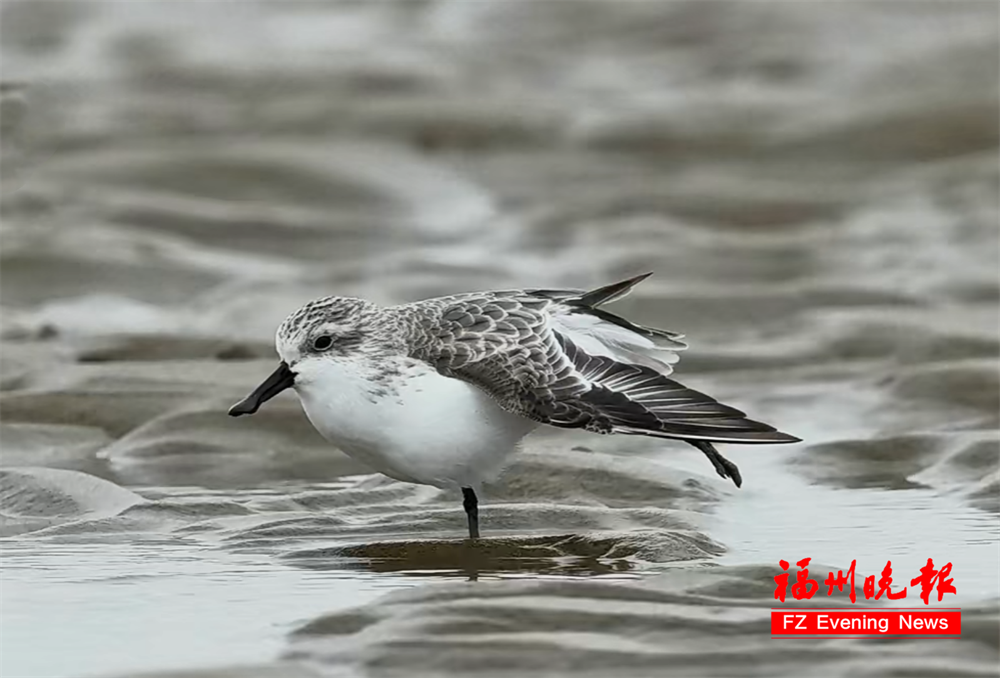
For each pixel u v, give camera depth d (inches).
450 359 361.4
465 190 1017.5
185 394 530.3
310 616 309.3
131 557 367.9
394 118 1179.3
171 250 776.3
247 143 1090.1
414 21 1502.2
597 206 962.7
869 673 262.8
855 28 1365.7
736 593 299.1
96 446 490.6
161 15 1443.2
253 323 682.8
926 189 969.5
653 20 1448.1
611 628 280.7
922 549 370.3
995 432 478.0
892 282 728.3
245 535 385.7
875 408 533.6
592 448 494.0
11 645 299.4
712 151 1136.8
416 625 282.0
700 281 772.6
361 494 430.0
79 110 1160.8
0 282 716.7
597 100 1274.6
